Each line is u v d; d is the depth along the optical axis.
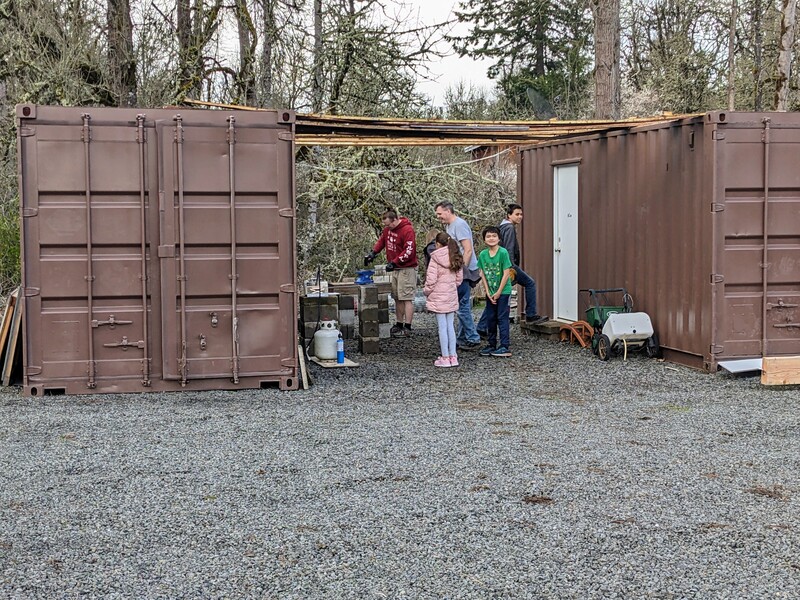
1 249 13.75
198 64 16.12
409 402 8.15
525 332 13.66
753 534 4.54
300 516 4.83
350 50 15.75
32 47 14.73
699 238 9.83
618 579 3.98
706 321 9.71
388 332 12.90
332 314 11.40
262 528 4.64
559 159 13.04
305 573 4.06
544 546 4.38
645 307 10.98
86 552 4.32
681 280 10.20
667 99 26.25
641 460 6.00
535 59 33.69
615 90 16.14
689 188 10.00
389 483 5.45
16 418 7.32
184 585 3.93
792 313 9.74
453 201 18.08
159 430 6.90
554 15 32.44
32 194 8.14
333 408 7.83
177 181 8.30
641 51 30.22
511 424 7.17
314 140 10.73
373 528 4.64
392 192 17.58
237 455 6.14
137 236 8.32
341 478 5.57
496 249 11.13
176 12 16.52
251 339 8.59
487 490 5.30
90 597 3.81
